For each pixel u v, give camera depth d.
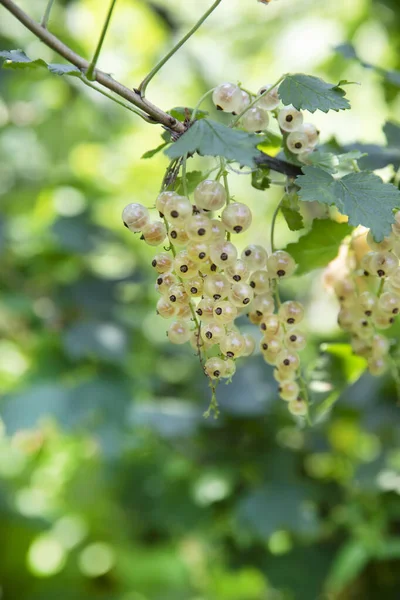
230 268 0.56
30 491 1.36
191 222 0.55
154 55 1.41
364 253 0.61
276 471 0.96
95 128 1.37
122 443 0.99
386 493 0.90
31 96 1.33
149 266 1.26
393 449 0.92
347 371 0.63
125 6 1.37
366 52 1.19
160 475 1.11
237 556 0.99
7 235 1.13
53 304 1.14
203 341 0.57
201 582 1.35
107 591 1.38
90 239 1.13
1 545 1.33
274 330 0.58
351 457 1.07
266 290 0.58
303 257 0.61
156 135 1.27
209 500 0.96
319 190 0.55
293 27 1.29
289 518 0.88
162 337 1.30
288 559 0.94
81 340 1.04
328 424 1.00
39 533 1.34
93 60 0.55
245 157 0.53
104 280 1.16
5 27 1.21
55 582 1.35
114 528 1.36
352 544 0.87
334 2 1.23
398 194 0.55
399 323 0.67
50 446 1.29
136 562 1.37
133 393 1.03
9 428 0.98
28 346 1.19
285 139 0.59
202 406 0.99
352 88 1.21
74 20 1.39
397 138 0.66
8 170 1.33
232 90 0.57
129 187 1.26
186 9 1.54
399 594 0.91
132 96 0.56
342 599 0.94
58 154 1.34
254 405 0.92
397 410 0.90
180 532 1.04
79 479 1.31
